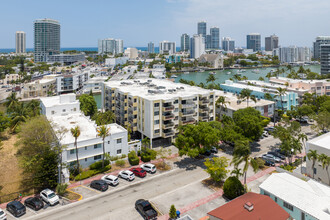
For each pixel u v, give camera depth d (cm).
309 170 6494
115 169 7075
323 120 8788
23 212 4988
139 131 9438
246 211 4359
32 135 6512
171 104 8938
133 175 6462
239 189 5488
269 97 12744
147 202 5047
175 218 4759
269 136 9706
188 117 9462
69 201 5469
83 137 7056
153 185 6191
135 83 12319
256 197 4816
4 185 6234
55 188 6109
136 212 5066
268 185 5300
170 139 9175
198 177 6588
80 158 6844
